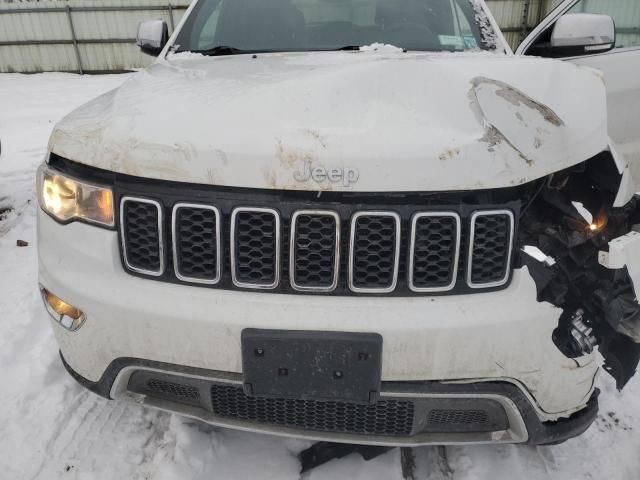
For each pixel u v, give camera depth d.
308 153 1.16
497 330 1.19
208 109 1.32
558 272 1.28
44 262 1.42
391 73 1.42
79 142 1.34
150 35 2.43
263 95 1.35
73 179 1.34
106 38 12.88
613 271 1.31
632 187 1.44
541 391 1.28
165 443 1.68
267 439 1.70
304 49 2.10
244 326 1.21
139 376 1.38
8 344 2.21
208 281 1.25
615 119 2.88
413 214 1.17
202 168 1.19
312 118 1.24
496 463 1.61
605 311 1.32
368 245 1.20
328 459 1.61
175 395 1.41
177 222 1.23
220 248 1.22
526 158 1.21
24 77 12.45
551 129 1.28
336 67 1.55
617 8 2.94
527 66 1.59
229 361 1.25
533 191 1.27
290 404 1.34
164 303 1.25
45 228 1.44
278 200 1.18
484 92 1.35
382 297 1.21
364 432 1.35
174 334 1.25
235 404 1.37
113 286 1.29
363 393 1.22
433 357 1.20
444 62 1.57
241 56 2.01
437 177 1.15
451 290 1.22
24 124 7.32
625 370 1.44
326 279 1.22
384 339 1.19
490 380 1.24
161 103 1.41
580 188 1.42
